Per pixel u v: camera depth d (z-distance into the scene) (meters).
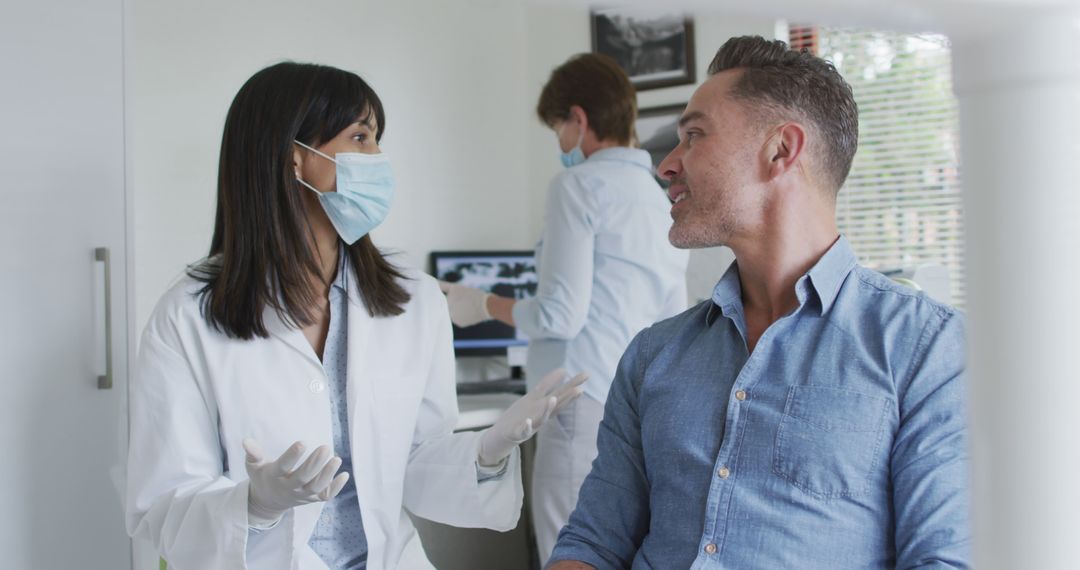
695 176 1.26
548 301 2.30
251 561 1.40
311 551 1.44
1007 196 0.28
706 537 1.18
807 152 1.22
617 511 1.34
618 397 1.39
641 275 2.34
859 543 1.12
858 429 1.13
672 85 3.47
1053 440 0.29
